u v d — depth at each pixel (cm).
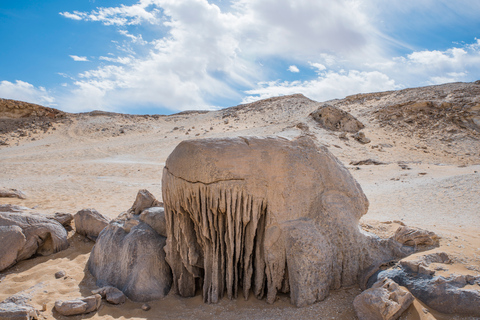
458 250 435
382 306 330
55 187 1259
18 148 3088
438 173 1564
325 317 362
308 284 389
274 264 407
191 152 407
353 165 2019
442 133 3138
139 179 1584
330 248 413
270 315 375
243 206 405
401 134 3192
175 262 443
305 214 425
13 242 542
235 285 421
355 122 3322
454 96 3694
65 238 616
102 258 498
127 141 3291
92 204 977
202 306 408
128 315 389
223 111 5316
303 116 3959
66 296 434
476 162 2462
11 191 1025
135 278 437
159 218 501
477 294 334
